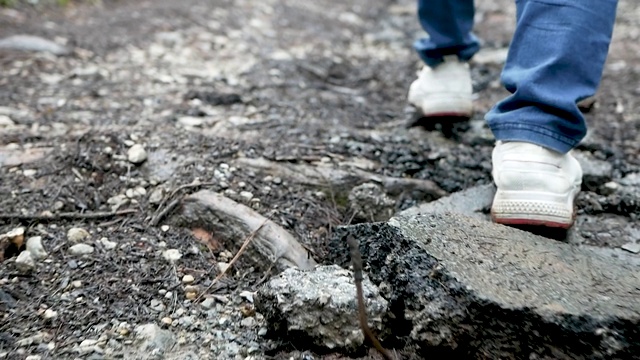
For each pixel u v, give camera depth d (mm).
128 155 1429
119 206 1345
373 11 2914
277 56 2076
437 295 1126
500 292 1108
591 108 1770
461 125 1650
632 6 2875
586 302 1104
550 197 1263
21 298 1185
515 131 1272
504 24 2682
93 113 1600
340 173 1433
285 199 1368
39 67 1816
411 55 2258
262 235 1270
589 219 1377
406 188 1434
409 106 1790
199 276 1238
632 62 2115
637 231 1352
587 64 1241
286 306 1139
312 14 2721
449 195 1418
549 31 1243
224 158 1442
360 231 1215
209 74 1878
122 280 1219
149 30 2199
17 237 1257
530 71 1253
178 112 1627
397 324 1159
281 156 1465
